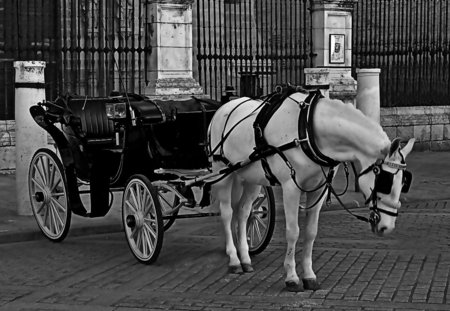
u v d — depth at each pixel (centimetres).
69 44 1920
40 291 881
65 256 1053
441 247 1082
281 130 842
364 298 830
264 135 859
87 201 1412
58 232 1131
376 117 1566
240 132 904
